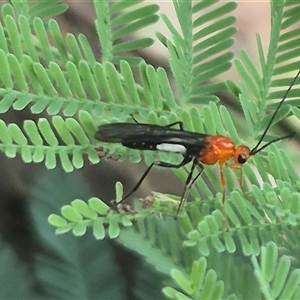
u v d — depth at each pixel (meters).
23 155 0.13
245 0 0.23
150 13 0.14
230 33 0.14
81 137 0.13
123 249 0.15
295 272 0.12
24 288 0.15
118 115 0.13
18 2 0.14
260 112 0.14
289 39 0.14
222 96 0.15
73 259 0.15
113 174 0.18
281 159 0.13
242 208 0.13
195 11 0.14
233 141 0.14
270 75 0.14
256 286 0.13
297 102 0.14
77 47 0.13
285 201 0.13
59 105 0.13
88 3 0.18
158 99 0.14
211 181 0.13
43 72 0.13
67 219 0.13
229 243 0.13
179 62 0.14
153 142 0.13
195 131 0.14
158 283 0.15
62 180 0.15
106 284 0.15
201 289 0.12
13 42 0.13
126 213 0.13
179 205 0.13
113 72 0.13
